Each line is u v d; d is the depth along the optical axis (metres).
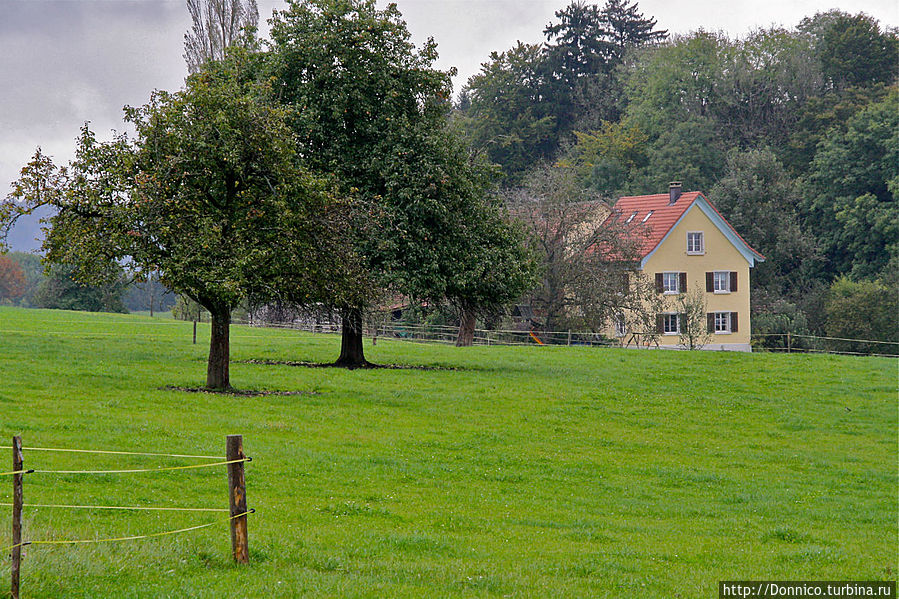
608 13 163.50
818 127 130.50
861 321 104.56
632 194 127.62
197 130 37.72
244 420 33.06
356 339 53.44
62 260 37.69
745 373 55.25
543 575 16.95
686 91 141.75
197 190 38.25
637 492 27.89
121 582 14.15
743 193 119.44
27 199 36.25
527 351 66.19
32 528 16.75
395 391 42.84
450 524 21.36
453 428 35.62
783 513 26.16
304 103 48.81
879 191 121.12
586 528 22.25
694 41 141.12
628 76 150.25
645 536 21.81
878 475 32.72
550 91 149.38
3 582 13.35
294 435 31.50
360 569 16.31
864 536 23.66
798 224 122.12
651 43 156.88
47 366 44.19
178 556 15.87
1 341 54.53
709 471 32.06
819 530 23.98
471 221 51.72
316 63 49.66
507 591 15.43
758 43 146.38
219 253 36.97
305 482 24.72
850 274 116.94
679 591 16.42
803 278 122.56
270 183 39.53
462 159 52.53
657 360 60.91
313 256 40.06
